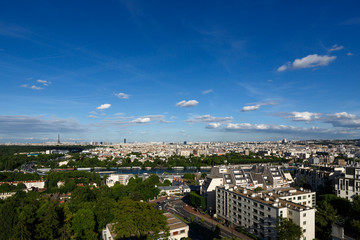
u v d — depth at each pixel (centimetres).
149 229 12556
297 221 14650
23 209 17638
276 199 16238
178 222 16025
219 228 17962
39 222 16875
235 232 18550
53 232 15800
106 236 16462
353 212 17225
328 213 16950
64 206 19700
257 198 17825
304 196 19412
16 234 14250
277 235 15150
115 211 13638
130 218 12612
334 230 10119
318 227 15375
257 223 17012
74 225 16938
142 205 13400
